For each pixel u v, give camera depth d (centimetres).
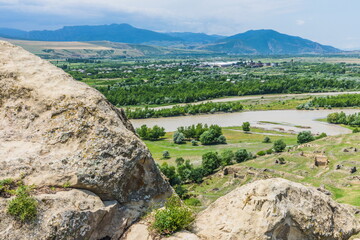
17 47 2142
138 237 1734
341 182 7350
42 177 1631
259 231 1631
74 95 1877
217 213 1805
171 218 1723
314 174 8194
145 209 1898
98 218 1650
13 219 1423
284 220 1664
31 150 1702
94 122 1803
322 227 1777
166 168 8962
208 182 8850
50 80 1966
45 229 1455
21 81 1928
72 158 1698
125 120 2266
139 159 1853
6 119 1825
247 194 1769
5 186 1532
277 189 1738
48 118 1816
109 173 1733
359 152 9394
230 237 1650
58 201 1550
